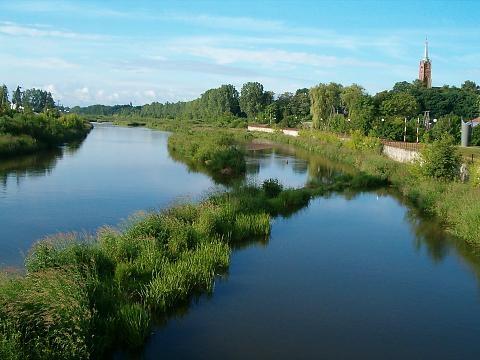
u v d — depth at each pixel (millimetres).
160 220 19797
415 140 62688
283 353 12688
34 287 11930
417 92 113312
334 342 13359
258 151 69438
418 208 31062
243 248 21719
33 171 42125
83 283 12797
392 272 19094
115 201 30922
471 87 145875
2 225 24453
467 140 56656
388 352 12953
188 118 154375
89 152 60906
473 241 23078
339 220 27656
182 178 41469
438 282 18156
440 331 14234
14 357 9641
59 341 10641
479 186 28031
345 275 18594
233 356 12453
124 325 12602
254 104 135625
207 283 16391
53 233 23172
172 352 12539
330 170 49156
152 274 15555
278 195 31594
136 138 91625
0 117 58125
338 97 92438
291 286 17281
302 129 91500
